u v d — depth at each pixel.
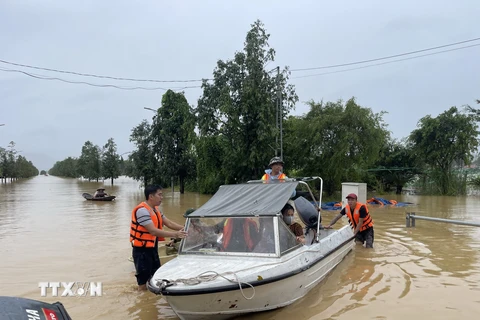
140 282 6.35
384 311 5.32
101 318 5.32
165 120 30.86
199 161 28.91
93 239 11.20
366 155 24.92
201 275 4.84
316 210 7.14
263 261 5.34
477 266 7.61
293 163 26.22
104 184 59.66
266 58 23.95
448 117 29.59
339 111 25.06
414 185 31.67
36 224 14.41
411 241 10.14
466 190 29.48
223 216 5.91
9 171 68.81
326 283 6.55
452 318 5.07
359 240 9.73
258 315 5.21
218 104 23.67
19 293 6.45
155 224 6.36
